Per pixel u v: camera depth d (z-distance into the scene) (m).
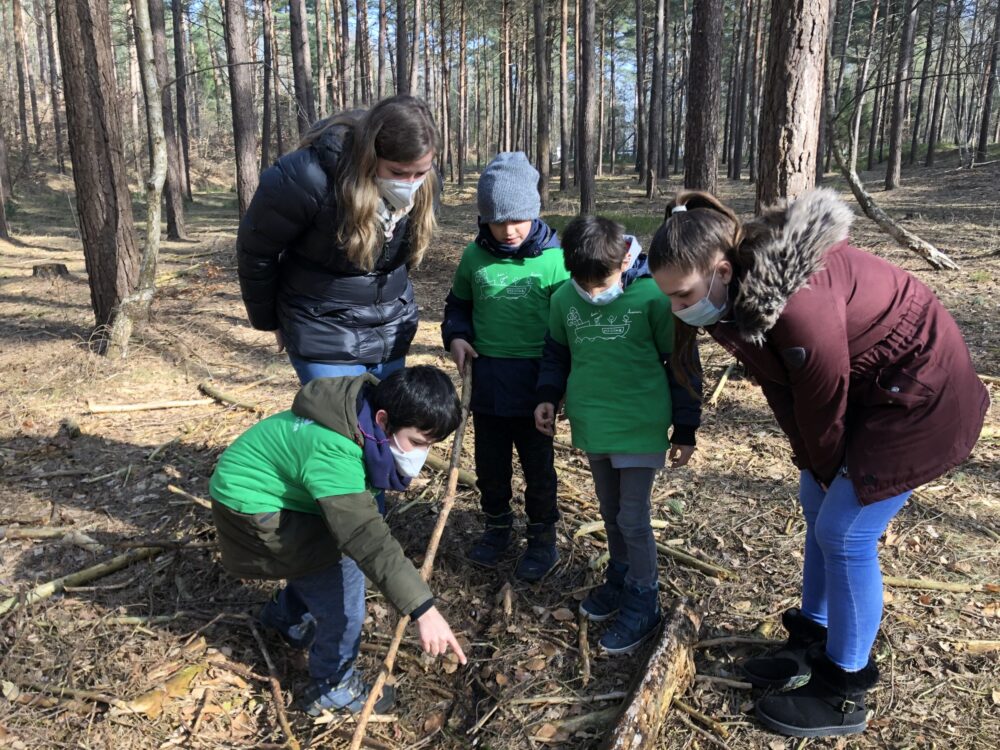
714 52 8.47
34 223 20.61
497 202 2.74
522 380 2.94
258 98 39.97
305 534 2.29
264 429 2.28
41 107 37.22
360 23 27.78
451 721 2.49
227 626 2.91
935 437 1.96
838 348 1.84
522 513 3.68
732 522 3.51
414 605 2.07
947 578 3.03
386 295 2.84
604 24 36.59
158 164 6.37
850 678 2.23
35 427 4.80
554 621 2.92
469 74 53.62
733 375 5.47
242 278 2.71
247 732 2.45
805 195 1.82
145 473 4.11
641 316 2.54
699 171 8.66
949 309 7.11
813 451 2.11
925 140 37.59
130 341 6.56
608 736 2.20
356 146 2.35
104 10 6.36
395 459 2.15
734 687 2.53
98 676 2.63
